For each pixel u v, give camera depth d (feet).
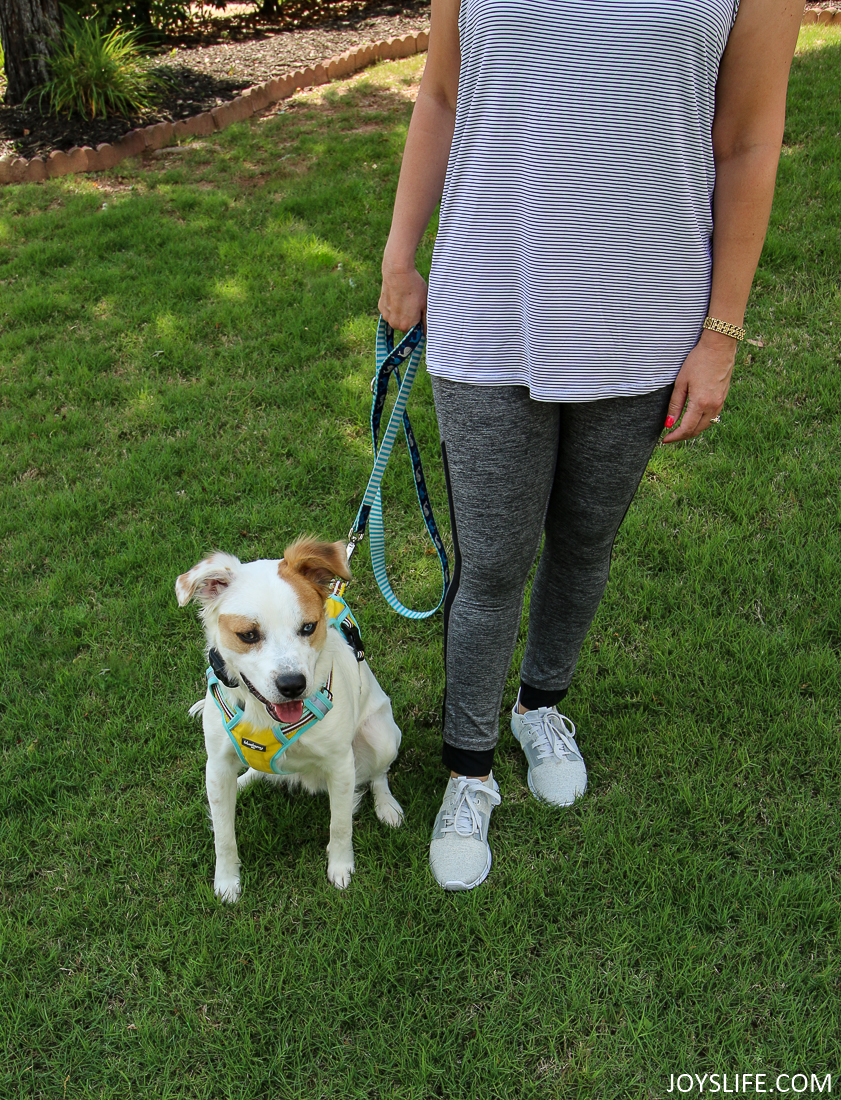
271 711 6.97
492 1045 6.63
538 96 5.58
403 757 9.50
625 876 7.84
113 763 9.07
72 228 21.48
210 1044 6.75
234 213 22.12
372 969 7.15
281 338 16.66
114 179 25.08
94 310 18.11
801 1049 6.48
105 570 11.73
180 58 34.19
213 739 7.43
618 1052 6.62
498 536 6.95
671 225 5.85
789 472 12.71
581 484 7.05
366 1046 6.75
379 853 8.32
